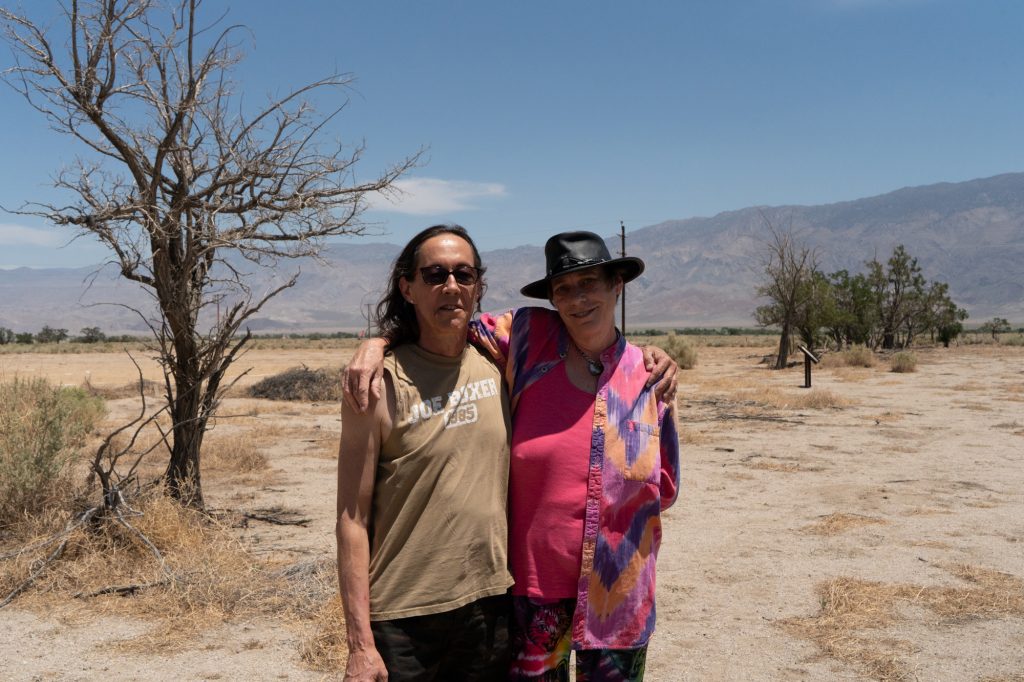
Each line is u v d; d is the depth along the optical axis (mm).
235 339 7613
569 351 2828
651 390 2824
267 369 39406
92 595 5551
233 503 8805
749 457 12258
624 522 2711
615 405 2742
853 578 6191
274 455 12500
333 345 93500
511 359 2807
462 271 2578
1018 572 6355
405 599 2521
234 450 11680
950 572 6367
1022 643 4953
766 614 5500
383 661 2514
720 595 5895
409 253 2656
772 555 6895
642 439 2740
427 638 2529
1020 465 11578
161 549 6293
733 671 4586
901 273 51062
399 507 2533
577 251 2719
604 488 2674
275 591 5660
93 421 14328
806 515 8414
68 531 6152
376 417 2502
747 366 38250
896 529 7777
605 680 2701
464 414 2584
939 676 4480
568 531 2664
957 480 10406
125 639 4918
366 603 2492
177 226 7043
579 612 2645
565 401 2742
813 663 4691
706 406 19656
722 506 8859
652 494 2744
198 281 7555
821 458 12180
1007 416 17469
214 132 7137
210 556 6098
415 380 2568
